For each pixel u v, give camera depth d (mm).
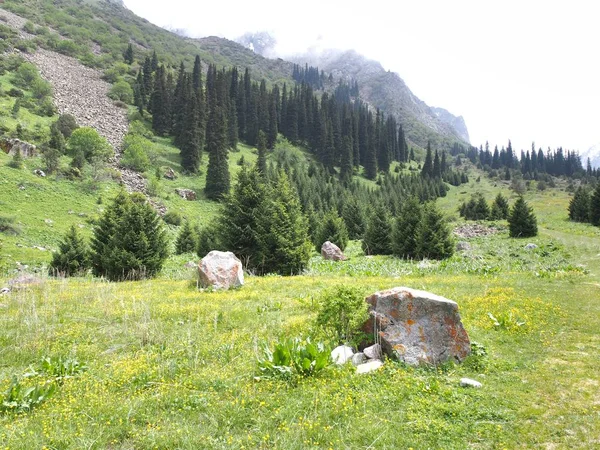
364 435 5723
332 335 10180
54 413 6469
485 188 143000
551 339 10562
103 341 10984
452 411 6469
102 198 59344
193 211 69125
